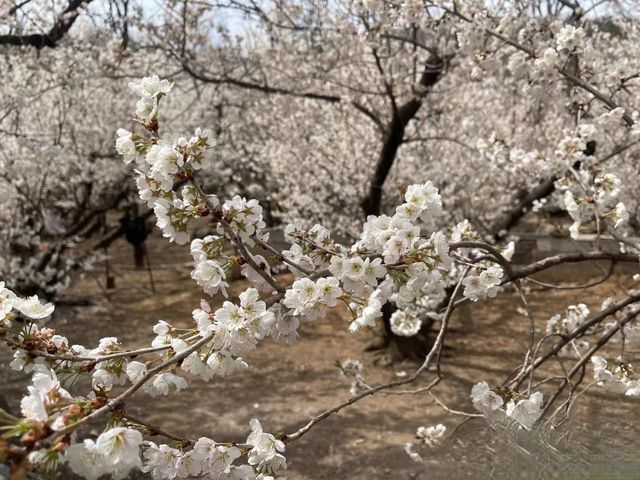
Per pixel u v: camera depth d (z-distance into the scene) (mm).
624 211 3020
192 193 1768
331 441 5625
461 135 8344
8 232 9055
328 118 8852
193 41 7402
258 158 10055
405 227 1812
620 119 3422
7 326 1568
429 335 8086
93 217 10406
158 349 1605
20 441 1173
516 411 1962
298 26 6965
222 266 1813
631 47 6922
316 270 2057
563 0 5332
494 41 4129
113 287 11891
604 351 4238
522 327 8547
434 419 5977
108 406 1298
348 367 4613
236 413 6316
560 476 1544
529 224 11016
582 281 10031
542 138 7418
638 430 1814
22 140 7957
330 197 9500
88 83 8703
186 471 1655
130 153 1756
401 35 6262
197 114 10719
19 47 7219
